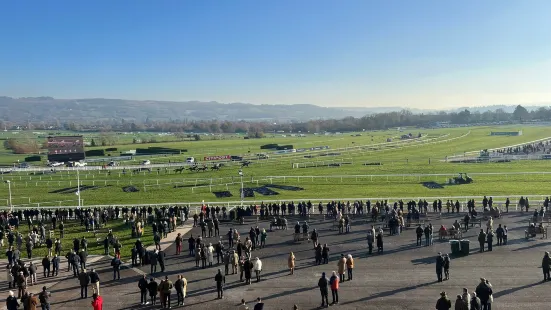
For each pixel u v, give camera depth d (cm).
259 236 3894
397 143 16738
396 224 4144
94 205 6462
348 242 3894
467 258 3356
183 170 10038
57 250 3666
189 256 3644
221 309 2555
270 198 6594
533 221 4297
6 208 6456
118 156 14250
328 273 3122
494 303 2533
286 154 13662
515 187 6988
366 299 2648
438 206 5053
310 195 6762
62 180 9188
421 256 3453
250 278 2978
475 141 16762
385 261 3347
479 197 5916
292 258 3123
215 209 5134
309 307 2558
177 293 2667
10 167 11731
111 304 2681
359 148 15038
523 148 12788
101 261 3578
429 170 9219
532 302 2541
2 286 3059
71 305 2680
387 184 7594
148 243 4075
